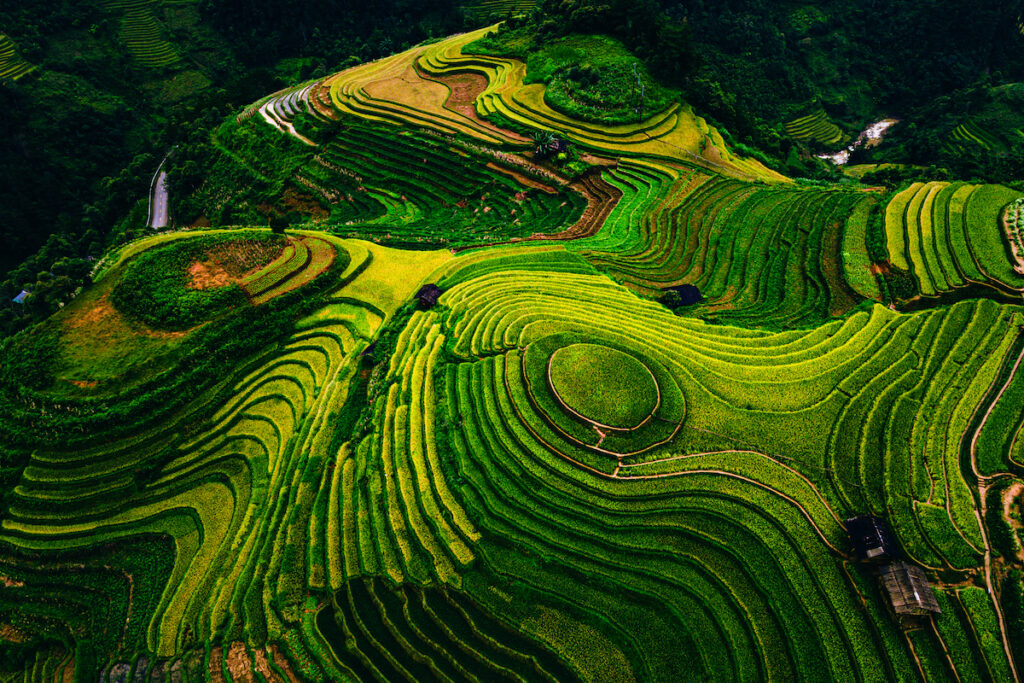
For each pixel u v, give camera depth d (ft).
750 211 144.87
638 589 73.20
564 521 80.43
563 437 89.15
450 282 126.72
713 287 123.44
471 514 84.17
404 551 82.69
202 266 129.08
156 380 109.40
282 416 109.29
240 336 119.24
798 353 99.91
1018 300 105.19
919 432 83.05
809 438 85.10
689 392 93.09
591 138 179.73
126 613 88.79
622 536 77.97
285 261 131.85
